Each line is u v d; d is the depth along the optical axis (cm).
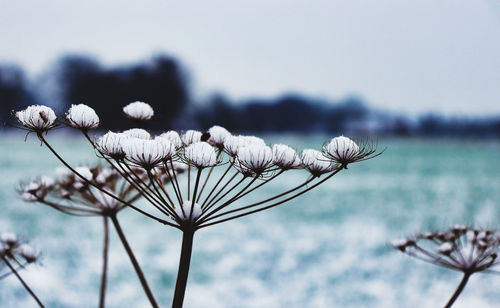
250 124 12756
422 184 4084
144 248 1489
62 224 1773
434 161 7375
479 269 340
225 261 1394
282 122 13250
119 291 1034
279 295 1070
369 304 995
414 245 375
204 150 213
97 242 1534
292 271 1280
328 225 2084
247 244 1642
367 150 229
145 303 967
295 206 2638
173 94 9338
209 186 2589
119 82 9231
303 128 13412
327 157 229
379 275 1213
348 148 224
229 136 255
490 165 6625
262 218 2209
